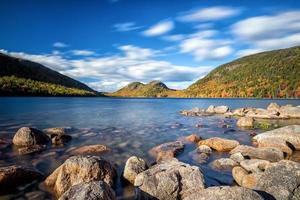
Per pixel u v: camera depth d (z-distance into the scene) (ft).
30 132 53.78
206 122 98.07
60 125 86.63
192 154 46.83
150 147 53.93
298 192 24.49
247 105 260.21
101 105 240.73
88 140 60.34
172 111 164.96
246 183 31.12
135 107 216.95
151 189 27.78
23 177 32.91
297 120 97.50
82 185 23.79
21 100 293.84
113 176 33.24
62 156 45.37
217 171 37.55
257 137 58.13
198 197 22.77
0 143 53.31
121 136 66.49
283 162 28.07
